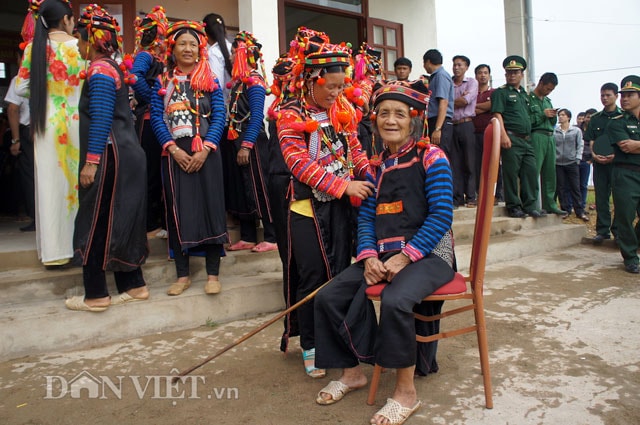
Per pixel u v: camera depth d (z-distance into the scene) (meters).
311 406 2.37
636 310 3.63
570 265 5.22
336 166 2.63
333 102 2.63
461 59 6.43
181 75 3.33
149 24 3.85
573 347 2.97
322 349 2.40
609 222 6.34
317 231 2.62
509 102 6.13
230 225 4.63
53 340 3.05
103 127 2.98
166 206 3.42
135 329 3.27
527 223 6.30
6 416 2.30
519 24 7.41
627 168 4.83
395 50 7.71
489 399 2.27
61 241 3.47
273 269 4.20
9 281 3.31
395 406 2.19
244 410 2.34
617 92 5.81
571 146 8.20
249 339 3.25
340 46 2.55
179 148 3.25
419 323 2.47
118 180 3.06
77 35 3.10
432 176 2.33
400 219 2.38
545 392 2.41
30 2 3.50
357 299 2.34
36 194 3.46
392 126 2.34
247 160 3.86
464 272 4.98
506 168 6.24
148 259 3.92
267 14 5.04
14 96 4.46
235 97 3.93
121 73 3.15
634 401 2.30
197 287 3.67
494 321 3.48
